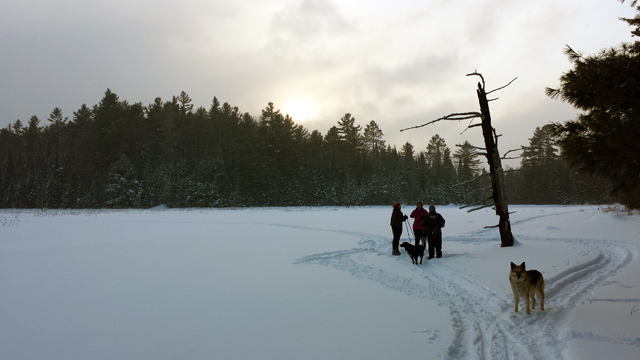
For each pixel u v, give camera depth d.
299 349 4.02
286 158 63.62
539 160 74.44
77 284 7.20
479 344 4.22
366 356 3.82
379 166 72.62
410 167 75.50
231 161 60.34
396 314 5.29
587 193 66.75
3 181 57.25
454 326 4.77
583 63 5.93
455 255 10.13
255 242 13.22
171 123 58.62
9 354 3.96
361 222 21.83
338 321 4.99
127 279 7.62
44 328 4.79
